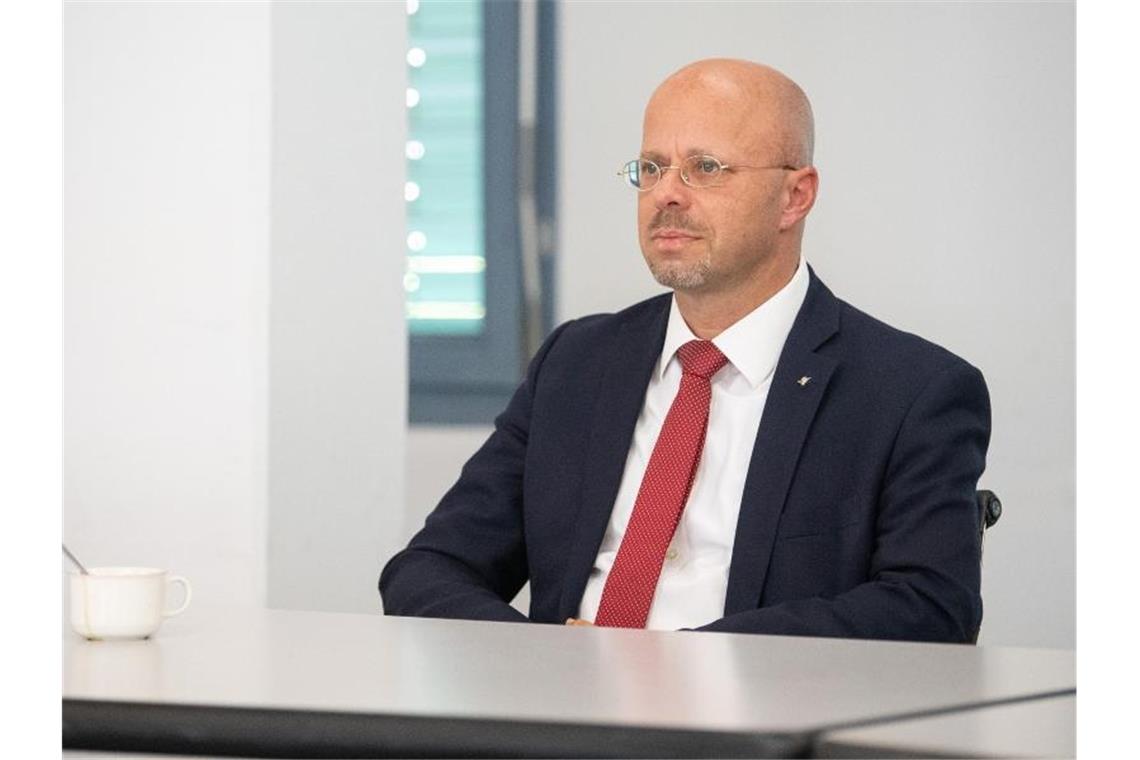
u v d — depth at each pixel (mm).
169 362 4203
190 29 4172
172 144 4191
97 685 1793
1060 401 6207
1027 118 6176
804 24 6340
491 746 1555
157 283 4203
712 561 3391
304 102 4242
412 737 1587
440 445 6762
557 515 3543
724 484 3424
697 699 1681
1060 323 6191
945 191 6254
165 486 4203
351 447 4438
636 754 1517
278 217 4160
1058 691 1791
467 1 6836
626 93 6543
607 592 3381
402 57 4602
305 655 2066
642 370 3564
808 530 3305
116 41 4215
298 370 4242
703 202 3473
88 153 4238
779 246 3539
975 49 6203
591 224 6609
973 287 6250
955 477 3299
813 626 3072
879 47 6285
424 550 3627
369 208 4488
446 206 6914
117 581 2250
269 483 4145
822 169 6352
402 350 4648
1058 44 6137
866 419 3348
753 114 3508
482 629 2373
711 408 3488
